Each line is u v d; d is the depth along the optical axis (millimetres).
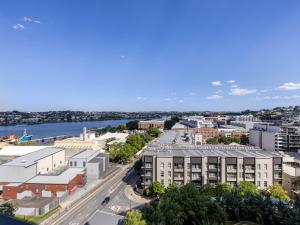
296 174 103875
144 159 104312
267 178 100625
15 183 100188
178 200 62219
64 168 129000
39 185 99500
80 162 128500
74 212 83562
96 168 127250
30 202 88875
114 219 65000
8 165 104938
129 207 88688
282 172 101062
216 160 101438
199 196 62875
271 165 100688
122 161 166750
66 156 157875
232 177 101125
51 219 77188
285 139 196125
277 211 65375
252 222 66500
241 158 101000
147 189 99750
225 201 70188
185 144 152250
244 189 82500
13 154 140125
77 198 97312
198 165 102375
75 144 181000
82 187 112625
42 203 87375
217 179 101062
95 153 146750
